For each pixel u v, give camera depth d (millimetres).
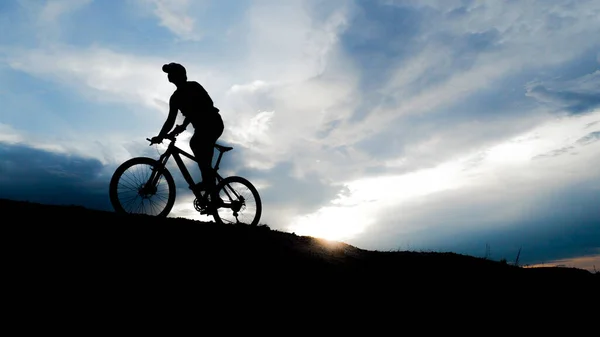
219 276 3434
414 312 3836
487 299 4617
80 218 3928
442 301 4266
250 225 5141
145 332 2490
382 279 4477
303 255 4477
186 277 3271
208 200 5023
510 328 3992
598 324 4504
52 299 2584
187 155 4969
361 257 5289
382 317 3564
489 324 3979
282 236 5043
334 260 4680
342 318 3348
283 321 3045
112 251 3383
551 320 4406
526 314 4422
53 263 2986
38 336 2229
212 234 4309
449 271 5391
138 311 2686
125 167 4664
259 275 3658
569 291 5465
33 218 3674
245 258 3926
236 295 3217
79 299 2654
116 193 4574
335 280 4047
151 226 4113
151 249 3590
